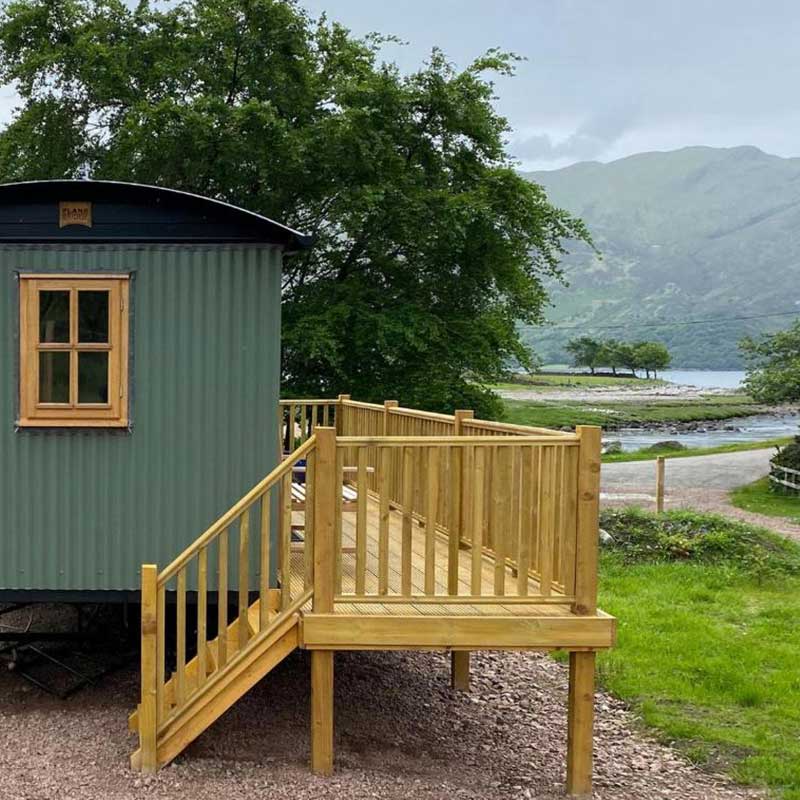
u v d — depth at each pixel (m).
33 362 6.12
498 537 5.55
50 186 5.97
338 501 5.46
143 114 16.33
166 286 6.13
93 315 6.13
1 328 6.12
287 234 6.10
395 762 6.01
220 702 5.52
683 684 7.84
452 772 5.91
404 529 5.54
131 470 6.20
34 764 5.64
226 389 6.18
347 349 16.95
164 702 5.66
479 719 7.02
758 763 6.18
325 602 5.46
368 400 16.56
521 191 18.16
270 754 5.98
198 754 5.92
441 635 5.45
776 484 22.44
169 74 17.72
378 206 16.81
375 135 16.91
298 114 18.28
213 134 16.41
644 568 12.43
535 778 5.91
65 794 5.23
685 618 9.94
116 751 5.87
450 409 17.31
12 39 18.42
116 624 8.04
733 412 64.56
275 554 6.21
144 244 6.12
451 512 5.61
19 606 7.82
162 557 6.23
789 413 66.56
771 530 15.73
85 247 6.11
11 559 6.21
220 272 6.14
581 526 5.52
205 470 6.21
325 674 5.55
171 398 6.18
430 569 5.54
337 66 18.86
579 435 5.51
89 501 6.21
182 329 6.15
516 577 6.22
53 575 6.22
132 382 6.15
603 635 5.50
